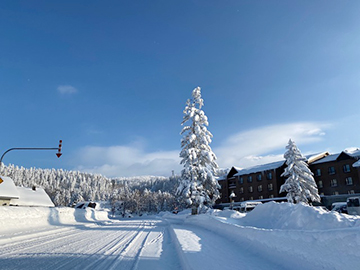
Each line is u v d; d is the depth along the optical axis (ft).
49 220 63.41
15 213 50.49
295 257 18.74
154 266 21.33
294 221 30.17
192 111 95.14
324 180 166.81
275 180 182.29
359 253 13.85
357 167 142.72
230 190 214.28
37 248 28.14
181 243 30.25
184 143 94.58
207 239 34.91
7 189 105.09
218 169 91.45
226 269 18.42
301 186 115.03
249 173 198.18
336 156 166.20
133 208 422.41
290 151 119.75
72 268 19.40
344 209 89.61
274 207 41.42
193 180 86.43
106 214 132.67
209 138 93.40
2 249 27.07
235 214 64.85
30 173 561.02
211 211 80.53
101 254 25.31
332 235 16.03
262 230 25.64
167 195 458.91
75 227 60.75
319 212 27.94
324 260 15.99
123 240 37.17
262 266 19.54
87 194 545.44
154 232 52.16
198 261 20.68
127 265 21.07
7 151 58.13
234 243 31.17
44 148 60.29
